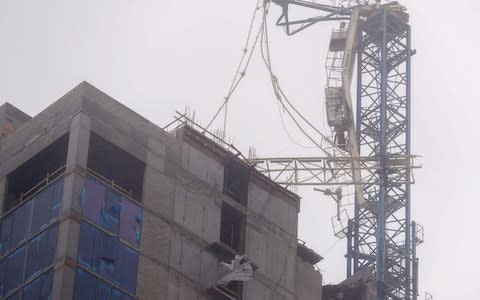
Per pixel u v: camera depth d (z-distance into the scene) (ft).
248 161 368.48
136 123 341.41
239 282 344.08
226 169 356.38
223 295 336.08
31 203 328.90
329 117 528.22
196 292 333.01
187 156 347.36
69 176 322.55
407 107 533.96
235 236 352.49
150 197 335.26
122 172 338.13
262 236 353.51
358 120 534.78
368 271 401.29
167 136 346.54
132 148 337.93
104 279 317.22
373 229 501.56
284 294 351.46
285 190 364.38
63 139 332.60
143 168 338.54
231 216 351.67
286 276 353.92
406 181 504.43
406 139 526.16
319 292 360.89
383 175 501.97
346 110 526.98
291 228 360.69
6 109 364.99
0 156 345.31
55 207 322.14
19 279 319.47
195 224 340.39
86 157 326.24
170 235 334.24
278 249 355.56
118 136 336.29
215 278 337.31
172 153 344.90
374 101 537.24
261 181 360.48
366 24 559.38
